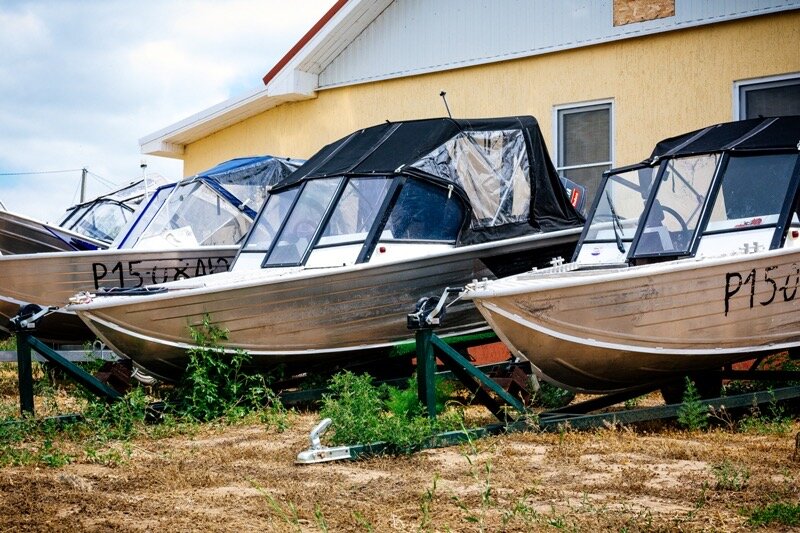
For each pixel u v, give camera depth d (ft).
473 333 33.40
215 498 18.02
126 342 30.17
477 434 24.03
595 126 42.73
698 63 39.99
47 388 31.63
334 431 24.16
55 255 39.58
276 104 53.47
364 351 31.83
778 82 38.37
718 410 25.86
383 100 49.01
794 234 27.09
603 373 26.11
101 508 17.13
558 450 22.08
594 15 42.39
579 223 36.40
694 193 28.53
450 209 33.09
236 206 43.14
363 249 31.22
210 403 29.17
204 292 29.32
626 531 14.87
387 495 18.01
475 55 45.83
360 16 48.67
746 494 17.26
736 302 26.13
